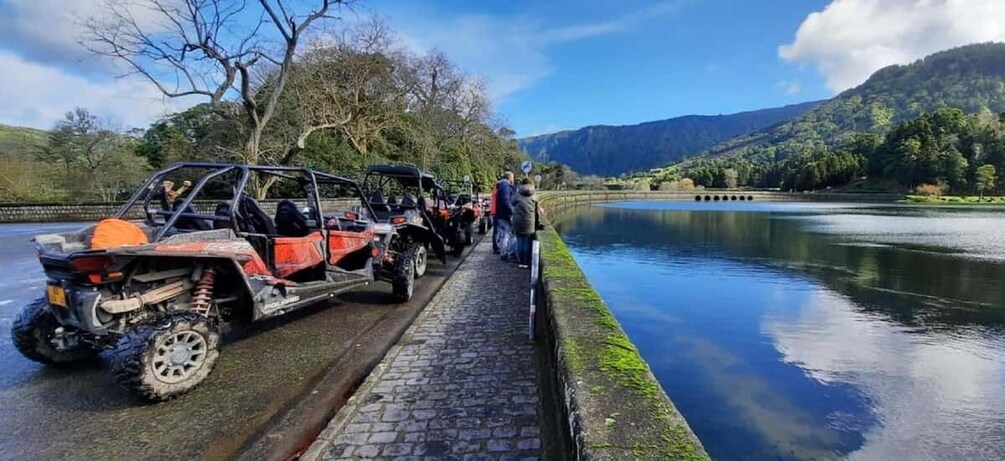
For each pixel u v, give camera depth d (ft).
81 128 87.56
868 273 50.75
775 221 125.08
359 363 13.83
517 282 24.73
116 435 9.78
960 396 20.81
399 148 108.99
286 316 18.65
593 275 47.50
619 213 152.56
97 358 13.92
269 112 62.95
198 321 11.68
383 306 20.33
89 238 11.97
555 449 9.04
